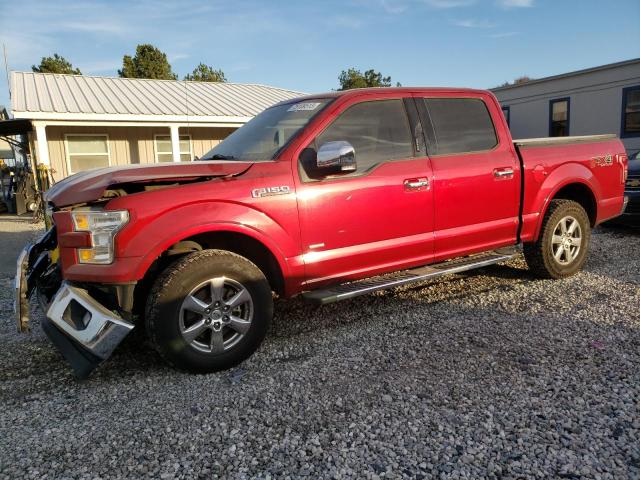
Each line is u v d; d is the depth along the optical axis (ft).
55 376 11.50
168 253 11.51
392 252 13.79
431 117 14.84
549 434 8.42
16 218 48.14
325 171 12.26
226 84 68.54
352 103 13.44
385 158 13.78
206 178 11.43
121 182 10.18
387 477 7.51
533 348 11.97
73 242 10.50
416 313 14.85
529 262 17.69
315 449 8.27
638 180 26.84
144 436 8.86
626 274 18.45
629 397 9.52
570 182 17.47
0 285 20.72
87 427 9.22
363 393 10.09
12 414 9.80
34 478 7.78
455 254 15.21
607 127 59.77
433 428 8.75
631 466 7.57
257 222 11.66
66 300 10.55
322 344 12.81
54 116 44.75
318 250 12.66
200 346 11.10
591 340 12.32
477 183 15.17
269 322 11.93
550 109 65.87
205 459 8.13
